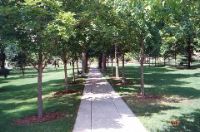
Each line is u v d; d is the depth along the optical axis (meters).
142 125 12.53
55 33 12.57
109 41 23.66
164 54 56.91
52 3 12.53
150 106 16.62
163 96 20.03
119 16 17.47
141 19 17.02
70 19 12.38
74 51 24.03
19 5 12.87
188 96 19.94
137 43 19.73
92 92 22.75
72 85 28.27
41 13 12.42
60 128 12.35
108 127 12.28
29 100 20.83
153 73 41.69
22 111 16.64
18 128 12.76
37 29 12.62
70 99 19.81
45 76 43.41
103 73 43.16
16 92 26.22
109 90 23.62
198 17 12.41
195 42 50.50
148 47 19.67
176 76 35.72
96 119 13.73
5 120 14.51
